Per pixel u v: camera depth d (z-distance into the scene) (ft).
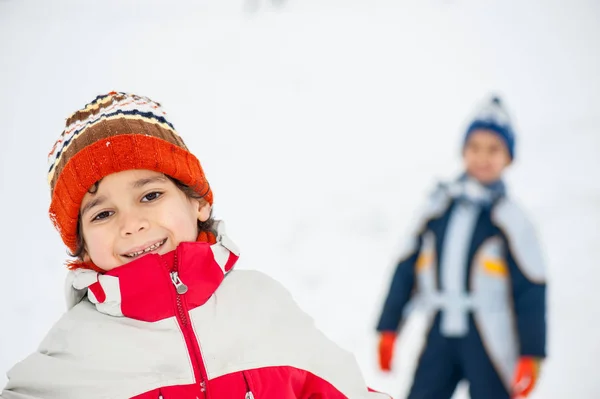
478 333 11.44
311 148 20.63
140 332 4.22
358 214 17.56
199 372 4.19
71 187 4.47
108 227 4.39
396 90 23.47
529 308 11.30
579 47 24.95
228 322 4.39
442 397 11.54
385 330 12.14
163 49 26.00
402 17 27.61
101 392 4.08
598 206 17.31
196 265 4.39
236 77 24.38
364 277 15.14
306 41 26.45
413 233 12.25
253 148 20.54
